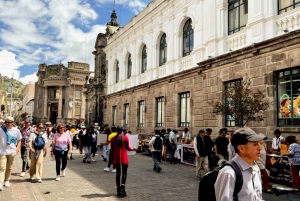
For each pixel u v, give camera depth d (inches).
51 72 2965.1
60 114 2842.0
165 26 858.1
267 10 501.0
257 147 104.1
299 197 296.2
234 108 446.0
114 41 1262.3
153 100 893.8
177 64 786.2
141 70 1035.3
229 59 563.8
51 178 403.9
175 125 764.6
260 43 484.4
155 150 472.4
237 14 584.1
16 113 3850.9
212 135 600.7
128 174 444.1
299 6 447.5
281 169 355.9
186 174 444.8
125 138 318.0
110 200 287.0
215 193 101.6
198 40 694.5
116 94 1205.1
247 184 98.9
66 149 402.3
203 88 642.8
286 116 454.0
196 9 708.7
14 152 325.7
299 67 435.5
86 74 3019.2
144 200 288.7
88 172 461.1
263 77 488.1
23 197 286.5
